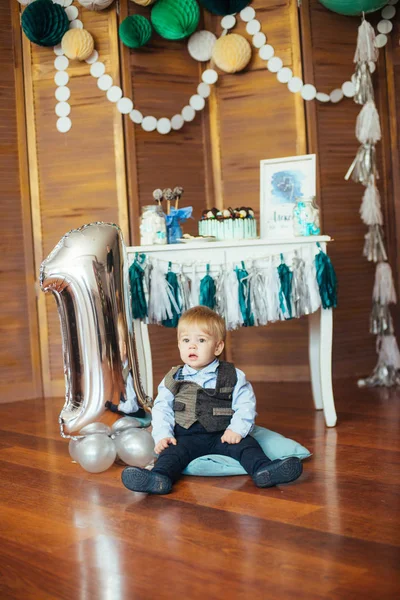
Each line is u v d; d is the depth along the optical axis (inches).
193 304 117.6
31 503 83.5
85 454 93.1
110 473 94.8
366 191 147.8
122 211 152.8
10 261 154.5
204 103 160.6
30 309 156.3
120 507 80.7
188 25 149.5
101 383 95.1
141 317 117.5
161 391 95.7
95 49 152.2
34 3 146.2
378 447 102.0
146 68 154.0
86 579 61.7
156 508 79.7
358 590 57.6
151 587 59.7
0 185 152.7
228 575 61.3
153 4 151.3
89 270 94.6
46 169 155.3
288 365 159.9
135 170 152.9
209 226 122.3
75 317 95.0
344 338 159.0
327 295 113.9
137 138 153.9
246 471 89.0
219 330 94.5
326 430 113.7
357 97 146.7
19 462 102.2
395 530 70.2
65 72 153.3
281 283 114.0
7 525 76.3
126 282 99.2
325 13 154.2
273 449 95.5
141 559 65.6
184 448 91.1
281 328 159.8
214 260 116.7
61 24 148.5
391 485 84.6
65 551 68.3
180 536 70.9
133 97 152.7
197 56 157.9
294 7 152.1
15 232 154.8
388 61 157.8
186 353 94.2
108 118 152.7
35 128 154.9
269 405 135.1
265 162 127.7
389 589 57.6
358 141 158.4
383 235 152.7
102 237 96.7
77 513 79.3
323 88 154.0
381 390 143.4
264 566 62.8
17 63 153.9
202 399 93.4
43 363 157.3
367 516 74.4
